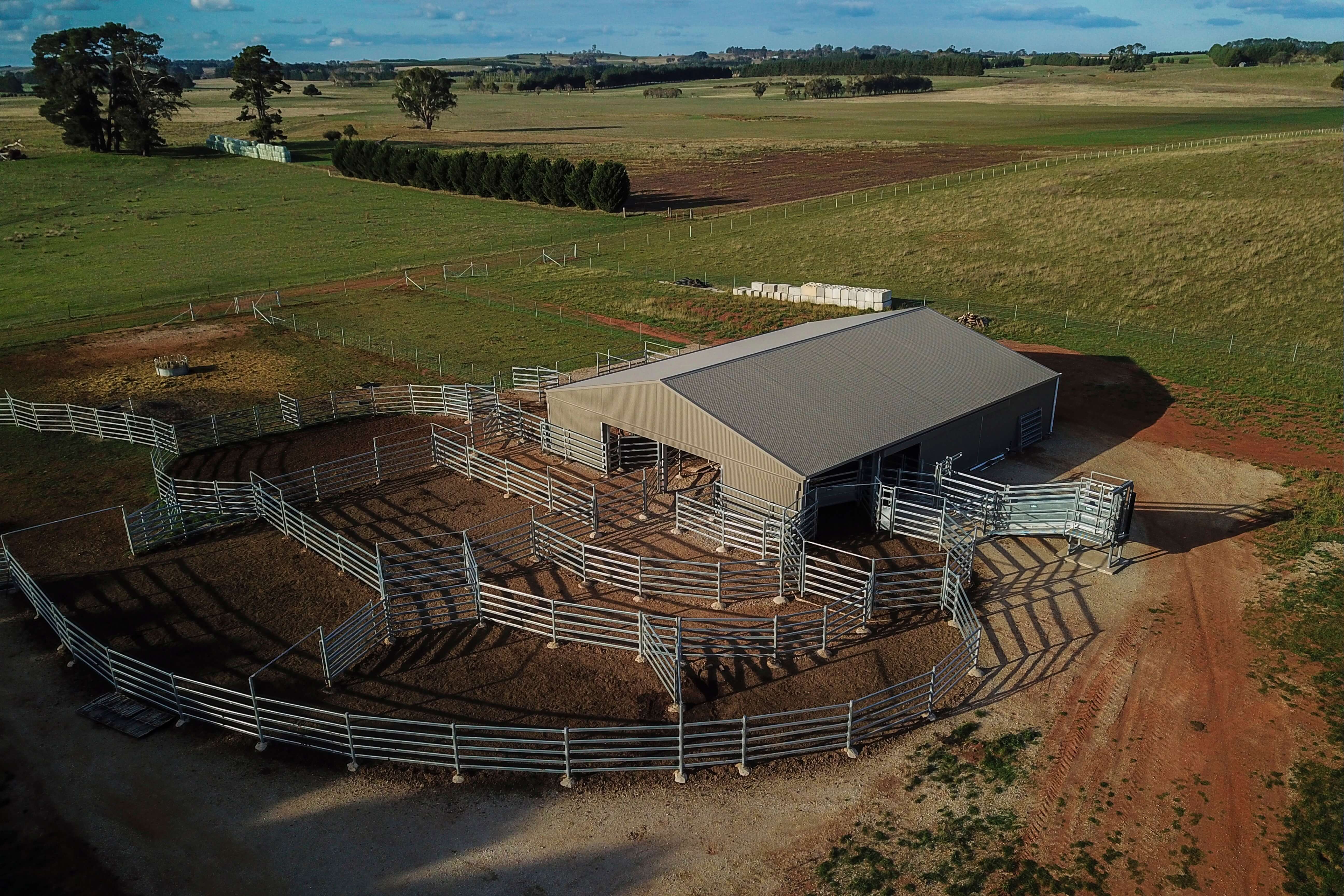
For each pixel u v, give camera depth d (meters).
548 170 100.62
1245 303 55.50
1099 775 19.00
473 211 100.06
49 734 20.92
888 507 29.25
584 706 21.53
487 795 18.97
